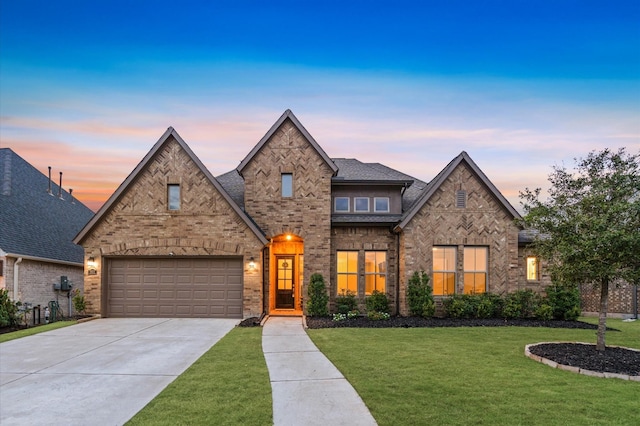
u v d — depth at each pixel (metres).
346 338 11.25
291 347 10.09
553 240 9.42
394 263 16.84
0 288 15.92
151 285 15.70
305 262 16.12
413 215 15.60
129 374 7.77
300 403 5.97
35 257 17.91
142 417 5.48
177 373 7.84
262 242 15.30
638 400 6.05
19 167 23.05
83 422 5.39
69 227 23.42
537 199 9.71
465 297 15.30
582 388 6.64
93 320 14.91
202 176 15.64
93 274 15.48
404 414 5.49
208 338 11.48
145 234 15.55
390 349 9.73
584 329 13.17
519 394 6.31
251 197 16.34
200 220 15.50
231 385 6.87
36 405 6.08
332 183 17.12
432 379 7.12
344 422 5.26
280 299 18.17
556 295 15.22
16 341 11.15
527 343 10.53
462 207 15.95
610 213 8.36
